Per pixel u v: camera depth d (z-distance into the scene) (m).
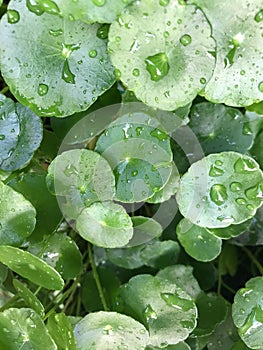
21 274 0.44
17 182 0.45
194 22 0.41
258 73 0.43
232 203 0.44
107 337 0.44
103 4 0.41
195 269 0.50
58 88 0.43
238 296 0.45
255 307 0.45
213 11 0.41
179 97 0.42
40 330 0.43
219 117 0.46
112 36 0.41
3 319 0.43
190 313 0.45
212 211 0.44
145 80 0.42
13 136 0.44
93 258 0.50
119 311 0.46
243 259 0.54
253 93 0.43
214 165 0.44
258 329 0.45
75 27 0.42
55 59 0.43
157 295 0.45
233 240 0.50
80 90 0.43
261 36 0.42
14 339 0.43
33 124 0.45
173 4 0.41
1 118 0.44
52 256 0.46
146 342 0.44
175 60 0.42
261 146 0.47
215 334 0.48
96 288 0.49
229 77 0.43
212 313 0.48
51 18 0.42
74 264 0.46
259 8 0.42
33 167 0.46
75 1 0.41
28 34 0.42
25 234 0.44
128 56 0.42
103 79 0.43
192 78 0.42
